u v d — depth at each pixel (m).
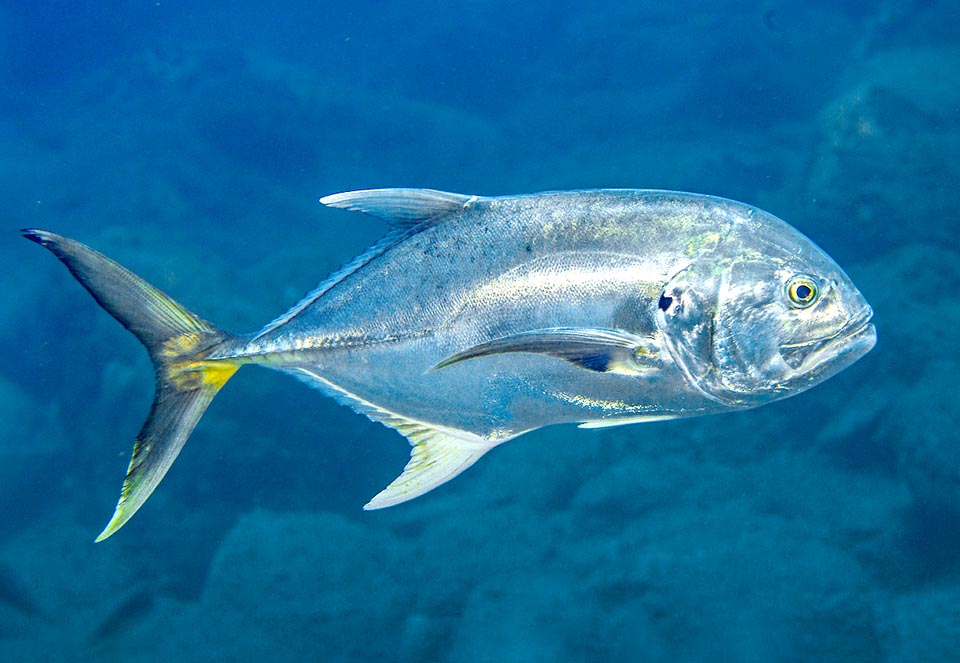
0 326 11.70
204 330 3.45
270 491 8.80
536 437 9.01
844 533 7.45
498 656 7.01
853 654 6.52
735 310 2.82
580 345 2.84
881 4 17.02
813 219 11.69
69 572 8.52
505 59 22.77
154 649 7.56
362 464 8.99
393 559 8.16
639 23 22.06
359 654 7.31
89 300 11.27
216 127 18.94
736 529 7.68
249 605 7.78
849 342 2.85
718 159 14.73
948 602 6.66
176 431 3.43
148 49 23.73
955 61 13.87
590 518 8.16
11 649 7.77
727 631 6.82
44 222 16.81
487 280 3.03
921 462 7.45
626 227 2.92
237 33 29.81
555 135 18.36
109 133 20.23
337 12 28.11
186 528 8.64
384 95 20.12
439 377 3.17
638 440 8.68
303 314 3.33
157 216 16.31
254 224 15.98
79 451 9.74
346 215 16.05
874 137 11.69
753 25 18.61
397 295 3.17
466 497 8.74
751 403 2.96
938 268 9.45
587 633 7.05
